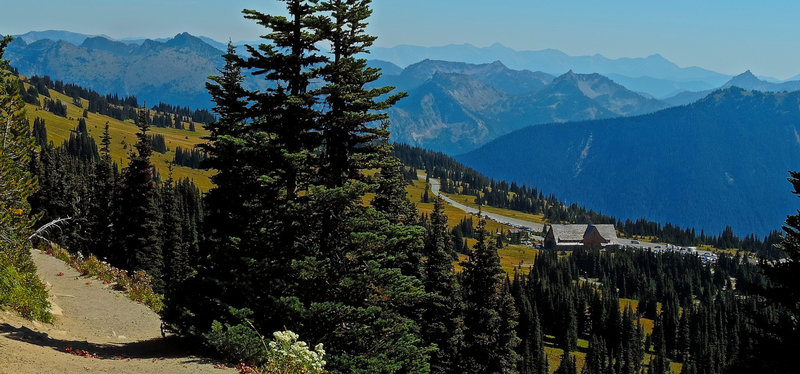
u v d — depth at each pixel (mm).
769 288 26938
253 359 17094
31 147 25750
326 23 20188
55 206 70375
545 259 181000
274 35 20672
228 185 22297
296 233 20750
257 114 21453
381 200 32375
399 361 20406
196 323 20141
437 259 39406
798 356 25109
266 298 19656
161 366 16047
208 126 25938
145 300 33094
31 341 16594
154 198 59625
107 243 61625
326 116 20938
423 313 38344
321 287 19766
